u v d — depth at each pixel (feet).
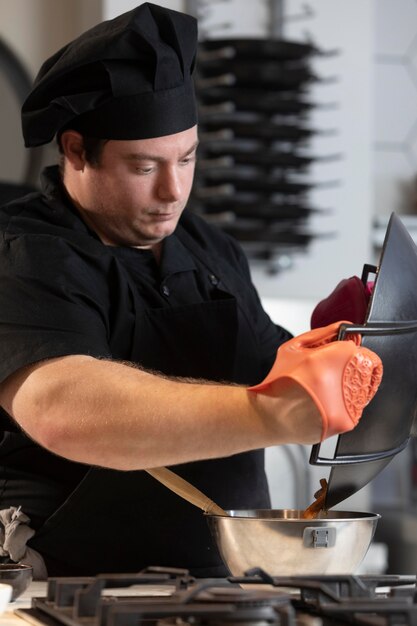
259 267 10.43
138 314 5.54
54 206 5.62
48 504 5.50
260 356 6.23
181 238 6.19
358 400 3.68
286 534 4.19
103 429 4.16
